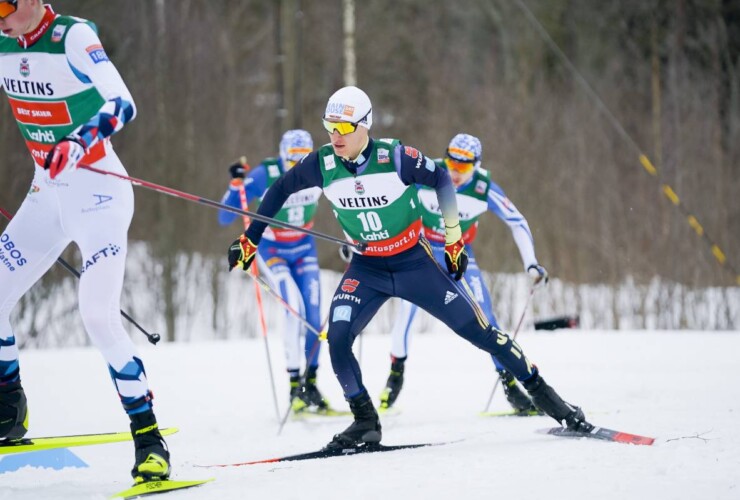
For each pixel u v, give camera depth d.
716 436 15.08
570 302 49.94
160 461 12.98
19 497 12.89
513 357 15.70
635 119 59.94
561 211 53.97
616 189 54.31
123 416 21.84
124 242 13.38
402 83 70.88
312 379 22.41
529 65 66.00
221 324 50.25
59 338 46.62
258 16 70.62
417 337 36.19
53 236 13.75
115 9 51.59
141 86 51.25
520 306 50.91
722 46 60.69
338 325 15.48
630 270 50.50
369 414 15.66
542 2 67.44
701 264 49.44
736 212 52.97
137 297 50.84
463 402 23.08
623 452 14.04
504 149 55.47
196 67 53.72
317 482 12.87
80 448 18.55
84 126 12.27
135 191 51.34
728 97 59.03
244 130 55.69
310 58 70.19
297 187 15.52
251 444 18.23
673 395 21.12
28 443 14.13
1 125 43.06
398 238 15.56
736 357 28.27
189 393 25.28
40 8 12.95
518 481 12.38
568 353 29.95
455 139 20.80
